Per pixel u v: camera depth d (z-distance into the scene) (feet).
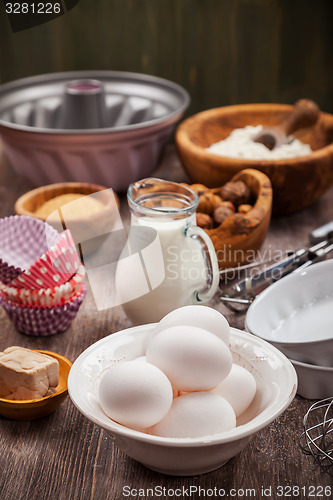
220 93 4.97
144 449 2.18
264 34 4.73
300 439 2.48
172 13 4.63
